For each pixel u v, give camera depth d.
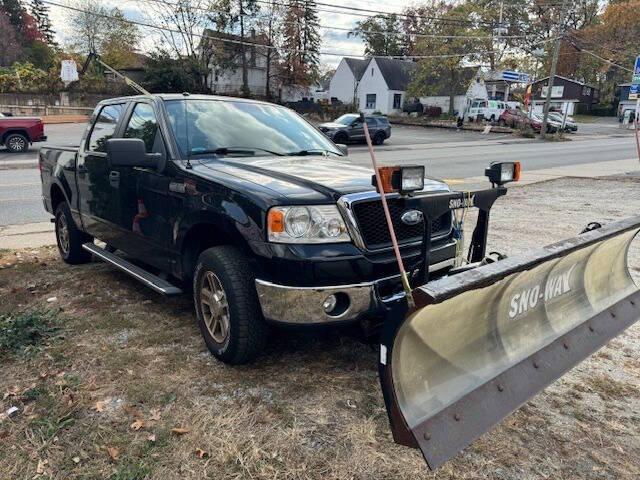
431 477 2.65
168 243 4.11
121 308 4.66
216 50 48.22
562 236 7.61
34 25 81.00
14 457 2.76
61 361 3.71
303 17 50.75
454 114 52.69
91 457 2.77
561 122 42.84
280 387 3.41
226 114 4.65
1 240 7.28
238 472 2.66
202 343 4.00
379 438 2.93
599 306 3.80
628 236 3.85
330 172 3.81
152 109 4.49
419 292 2.20
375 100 60.41
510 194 11.84
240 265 3.44
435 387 2.57
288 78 52.88
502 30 47.69
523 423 3.12
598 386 3.54
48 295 5.00
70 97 40.16
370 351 3.89
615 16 60.88
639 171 16.61
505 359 2.96
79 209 5.52
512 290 2.95
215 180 3.61
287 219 3.17
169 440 2.89
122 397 3.28
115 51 53.06
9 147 19.88
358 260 3.21
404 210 3.42
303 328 3.21
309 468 2.69
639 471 2.74
